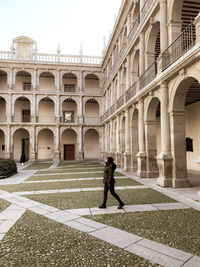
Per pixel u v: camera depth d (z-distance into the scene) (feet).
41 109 103.04
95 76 104.58
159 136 61.21
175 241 12.57
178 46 28.12
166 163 29.09
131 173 45.60
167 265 10.05
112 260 10.56
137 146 49.06
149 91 35.63
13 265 10.23
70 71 97.40
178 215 17.20
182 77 25.62
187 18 34.32
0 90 90.94
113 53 73.20
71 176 41.86
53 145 102.01
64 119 103.86
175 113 28.96
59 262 10.46
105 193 19.57
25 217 17.20
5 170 42.24
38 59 98.48
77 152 97.86
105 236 13.39
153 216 17.04
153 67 36.09
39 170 55.31
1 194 25.99
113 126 70.74
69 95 96.84
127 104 49.44
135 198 23.02
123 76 59.93
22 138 100.89
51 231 14.29
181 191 25.85
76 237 13.30
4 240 13.00
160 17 31.55
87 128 97.35
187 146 47.75
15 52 95.76
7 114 90.89
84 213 18.06
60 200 22.65
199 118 43.11
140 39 41.42
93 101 105.81
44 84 103.50
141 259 10.62
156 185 30.45
